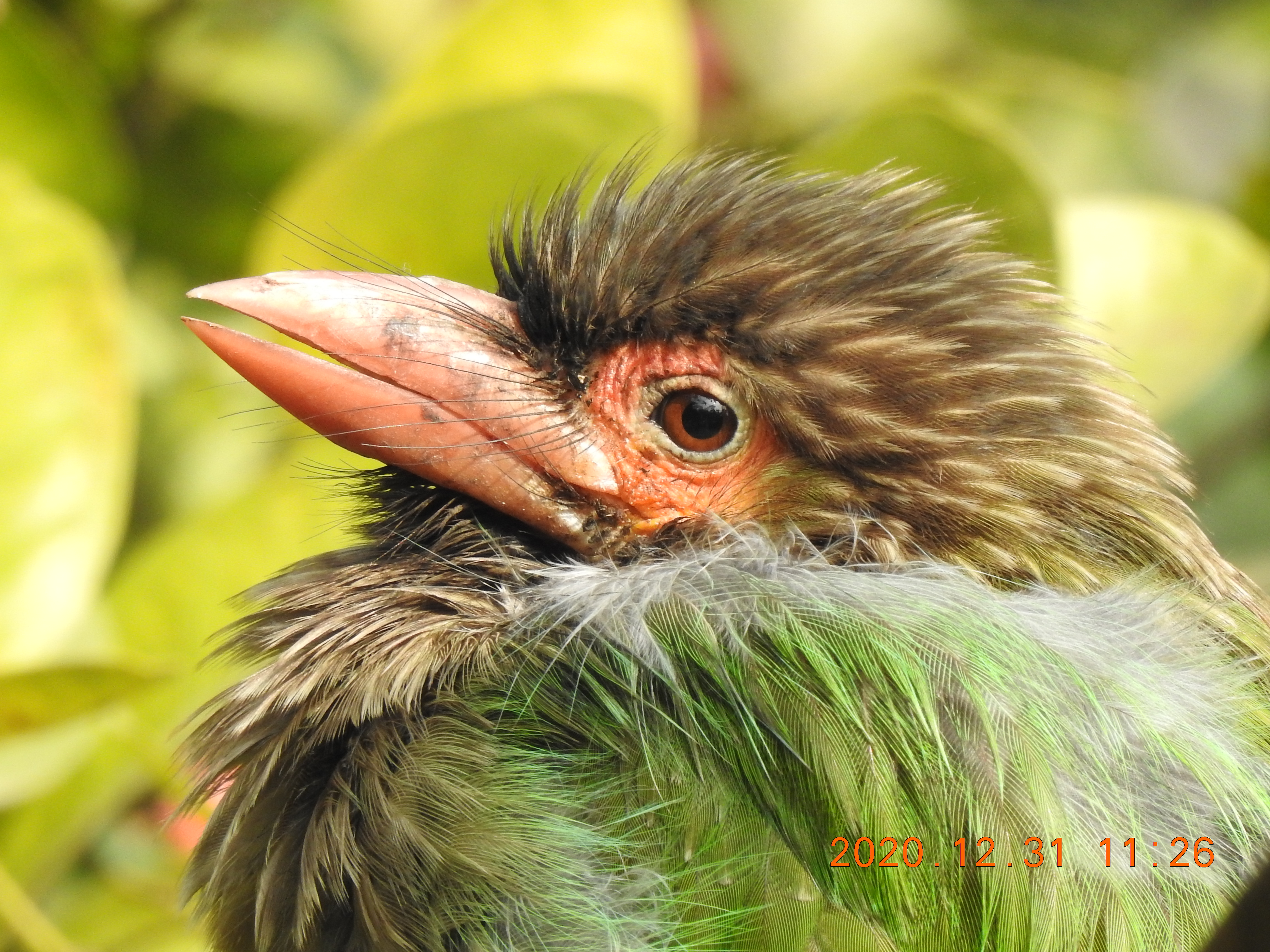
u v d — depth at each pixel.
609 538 1.37
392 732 1.35
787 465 1.37
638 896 1.34
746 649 1.35
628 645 1.35
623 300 1.37
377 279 1.37
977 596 1.36
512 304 1.37
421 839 1.35
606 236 1.37
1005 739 1.34
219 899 1.36
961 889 1.34
